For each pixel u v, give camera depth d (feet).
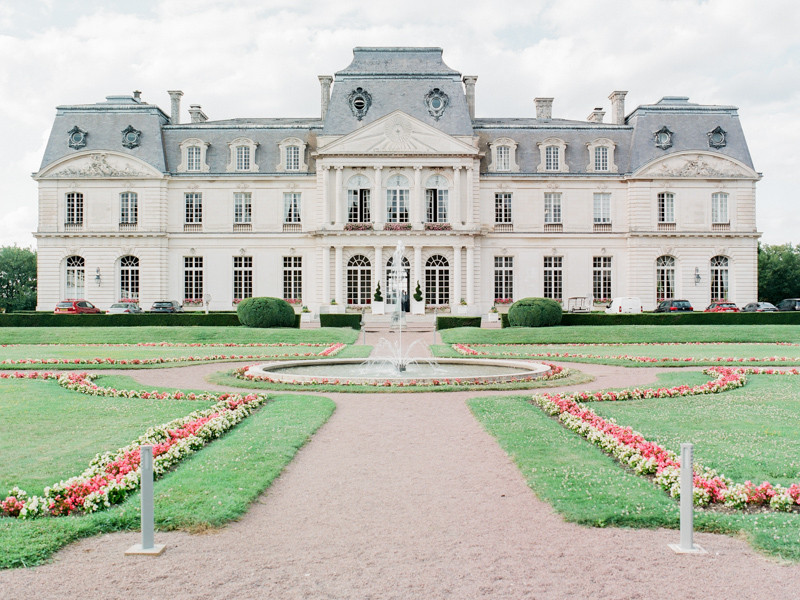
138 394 75.87
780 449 50.75
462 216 230.48
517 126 242.17
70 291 236.43
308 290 236.84
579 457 49.62
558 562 32.37
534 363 102.89
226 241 236.84
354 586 30.04
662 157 233.76
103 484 40.16
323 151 227.20
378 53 238.07
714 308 217.97
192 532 36.06
